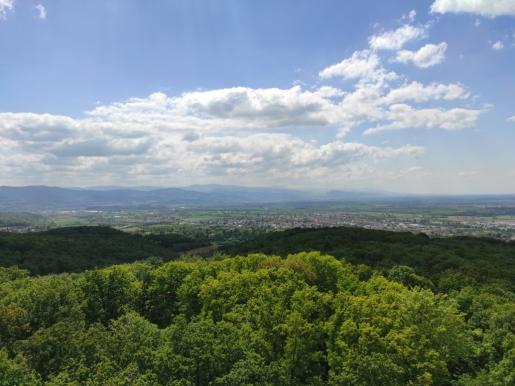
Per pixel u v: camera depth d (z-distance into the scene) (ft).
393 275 234.17
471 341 151.12
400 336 126.11
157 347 114.42
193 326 120.78
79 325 135.33
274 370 108.68
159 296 201.98
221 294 176.55
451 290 209.26
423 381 114.62
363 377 113.29
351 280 199.93
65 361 107.34
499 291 206.90
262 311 147.54
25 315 140.97
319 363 148.15
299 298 158.61
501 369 126.41
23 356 107.76
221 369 107.45
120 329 129.49
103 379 91.71
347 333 134.21
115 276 194.70
